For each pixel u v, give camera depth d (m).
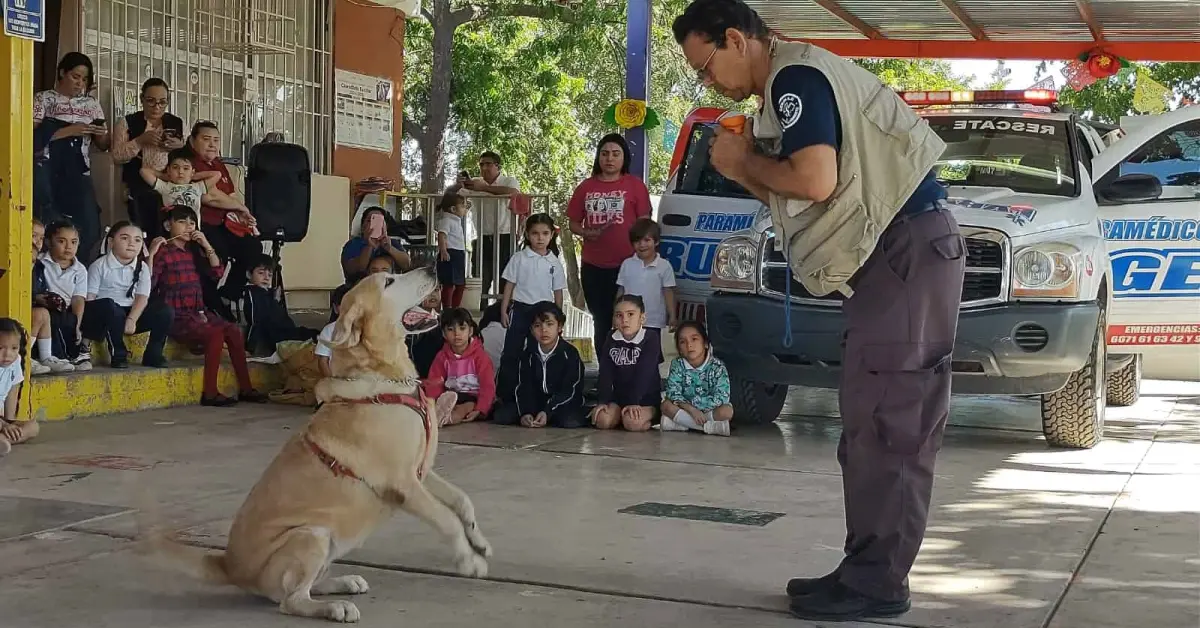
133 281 8.78
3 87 7.14
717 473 6.79
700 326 8.45
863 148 3.91
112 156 9.91
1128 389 10.57
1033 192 8.23
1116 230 9.12
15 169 7.21
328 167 13.40
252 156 10.38
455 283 12.95
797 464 7.14
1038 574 4.66
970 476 6.79
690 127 9.85
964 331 7.34
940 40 14.28
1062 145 8.55
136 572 4.51
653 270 8.98
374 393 4.13
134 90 11.34
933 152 3.91
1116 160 9.30
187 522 5.30
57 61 10.77
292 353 9.45
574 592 4.34
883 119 3.91
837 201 3.90
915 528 4.04
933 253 3.97
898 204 3.91
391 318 4.20
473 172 23.53
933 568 4.75
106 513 5.39
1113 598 4.34
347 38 13.60
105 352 9.01
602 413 8.49
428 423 4.27
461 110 22.92
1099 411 7.86
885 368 3.98
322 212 12.93
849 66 3.94
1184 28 12.99
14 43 7.11
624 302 8.55
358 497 4.11
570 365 8.63
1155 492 6.34
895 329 3.97
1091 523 5.57
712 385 8.38
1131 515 5.75
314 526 4.02
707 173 9.59
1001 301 7.36
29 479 6.12
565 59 23.64
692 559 4.83
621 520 5.52
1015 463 7.27
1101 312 7.88
